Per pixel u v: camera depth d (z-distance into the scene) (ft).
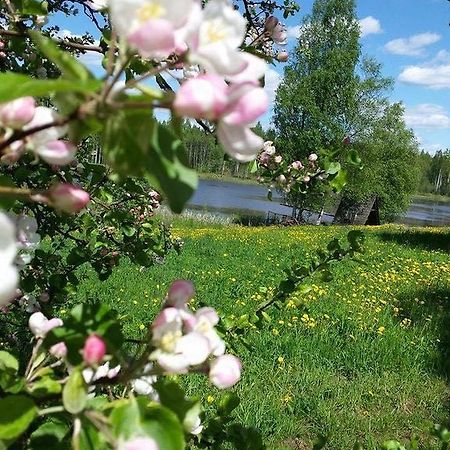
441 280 39.81
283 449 7.26
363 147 122.83
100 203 11.49
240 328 9.53
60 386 3.93
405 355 23.07
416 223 164.66
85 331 3.91
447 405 19.80
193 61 2.96
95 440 3.27
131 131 2.87
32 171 9.53
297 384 19.80
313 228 79.92
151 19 2.67
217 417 7.41
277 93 122.62
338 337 24.68
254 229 76.28
